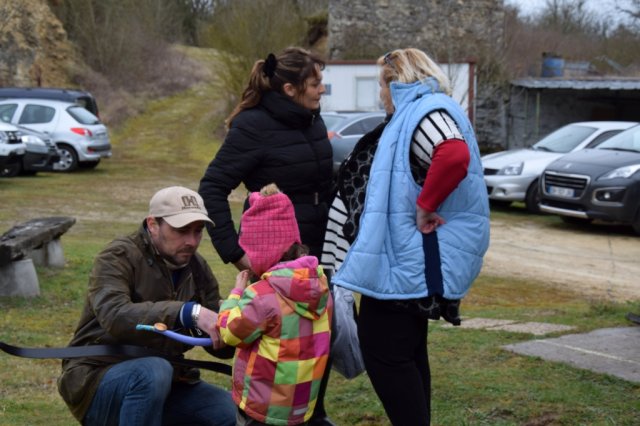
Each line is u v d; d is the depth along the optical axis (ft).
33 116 67.15
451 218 11.63
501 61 94.68
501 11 97.45
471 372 16.89
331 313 10.92
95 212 47.34
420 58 12.11
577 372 16.78
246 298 10.19
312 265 10.30
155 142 91.40
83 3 116.78
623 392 15.57
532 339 19.75
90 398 11.12
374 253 11.44
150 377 10.84
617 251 40.11
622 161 44.73
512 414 14.57
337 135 57.11
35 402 15.76
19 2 103.76
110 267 11.07
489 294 29.58
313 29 109.91
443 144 11.23
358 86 88.84
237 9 94.32
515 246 41.11
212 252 35.63
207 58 137.90
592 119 97.40
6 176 60.95
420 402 11.91
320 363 10.51
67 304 24.27
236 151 13.24
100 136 69.31
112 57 117.50
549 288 31.14
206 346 11.34
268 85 13.33
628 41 132.36
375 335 11.91
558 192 45.96
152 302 11.18
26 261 24.56
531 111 96.07
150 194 56.24
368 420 14.84
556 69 99.35
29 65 103.65
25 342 19.88
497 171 53.31
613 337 19.90
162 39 130.00
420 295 11.42
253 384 10.32
